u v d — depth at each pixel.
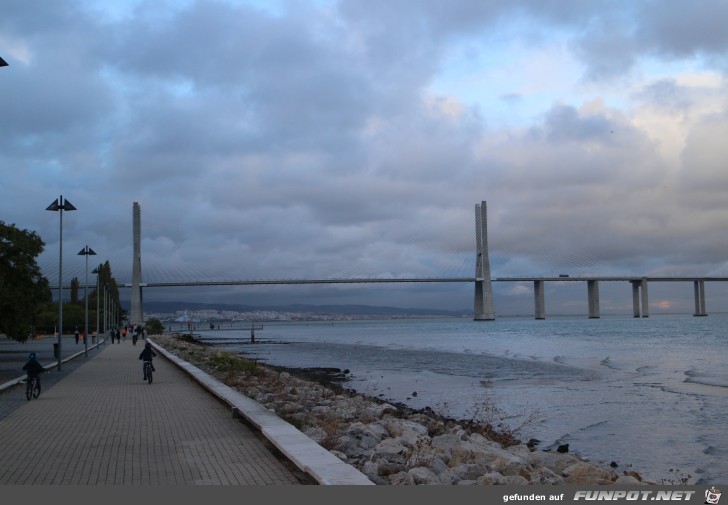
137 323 135.75
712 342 88.75
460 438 16.25
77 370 33.28
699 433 22.47
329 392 28.45
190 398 19.92
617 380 40.75
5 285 38.09
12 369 33.31
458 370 49.88
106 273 122.31
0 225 39.28
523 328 166.25
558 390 35.56
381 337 130.88
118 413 16.48
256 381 26.91
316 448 10.86
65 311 107.62
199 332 194.75
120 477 9.59
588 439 21.53
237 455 11.06
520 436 22.09
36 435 13.23
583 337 107.94
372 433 15.27
